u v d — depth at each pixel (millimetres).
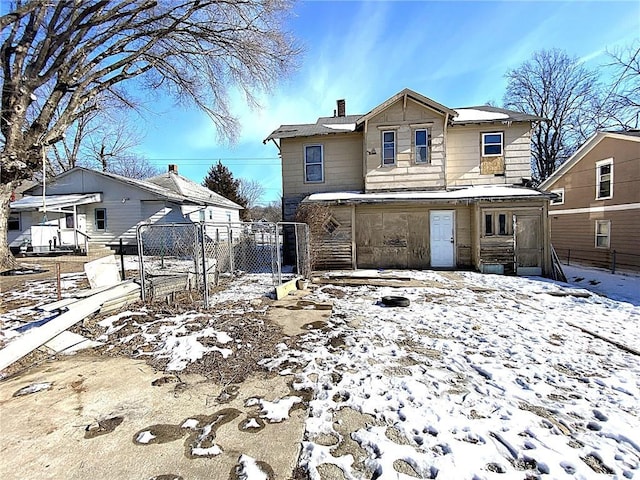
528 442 2600
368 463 2402
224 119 13867
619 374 3787
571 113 26703
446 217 12227
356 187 13602
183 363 4098
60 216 18359
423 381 3596
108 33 10242
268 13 11453
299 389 3465
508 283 9430
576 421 2889
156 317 5762
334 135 13562
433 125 12461
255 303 6875
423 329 5352
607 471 2316
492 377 3691
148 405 3193
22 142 9414
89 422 2928
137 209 18359
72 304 5391
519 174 12867
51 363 4141
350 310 6461
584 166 15656
